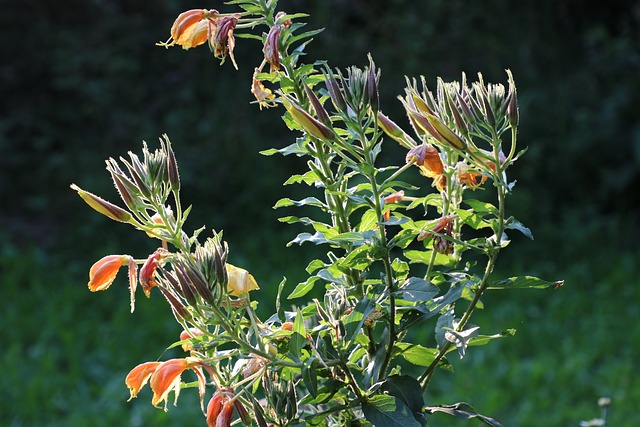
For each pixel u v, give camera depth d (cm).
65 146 1161
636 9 1267
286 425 214
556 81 1180
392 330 221
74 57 1205
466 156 220
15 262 941
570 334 798
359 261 220
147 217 215
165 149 215
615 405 674
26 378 721
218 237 212
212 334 210
